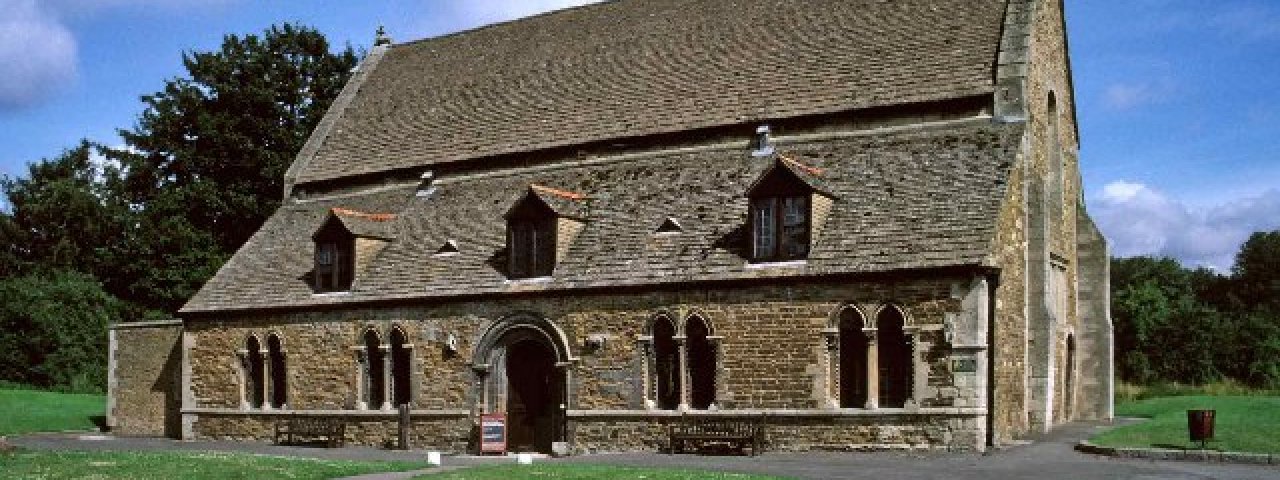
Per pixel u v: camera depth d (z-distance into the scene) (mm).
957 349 25203
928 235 26250
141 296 61375
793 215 27766
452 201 36000
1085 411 34844
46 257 71062
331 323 34125
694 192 31141
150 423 38500
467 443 31219
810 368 26734
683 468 23172
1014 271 28250
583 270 30250
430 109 40344
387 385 32844
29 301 57250
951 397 25203
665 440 28250
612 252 30297
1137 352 64688
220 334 36375
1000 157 28016
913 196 27641
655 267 29141
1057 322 32938
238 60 59625
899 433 25656
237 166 59062
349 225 34375
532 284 30688
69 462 22734
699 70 35188
